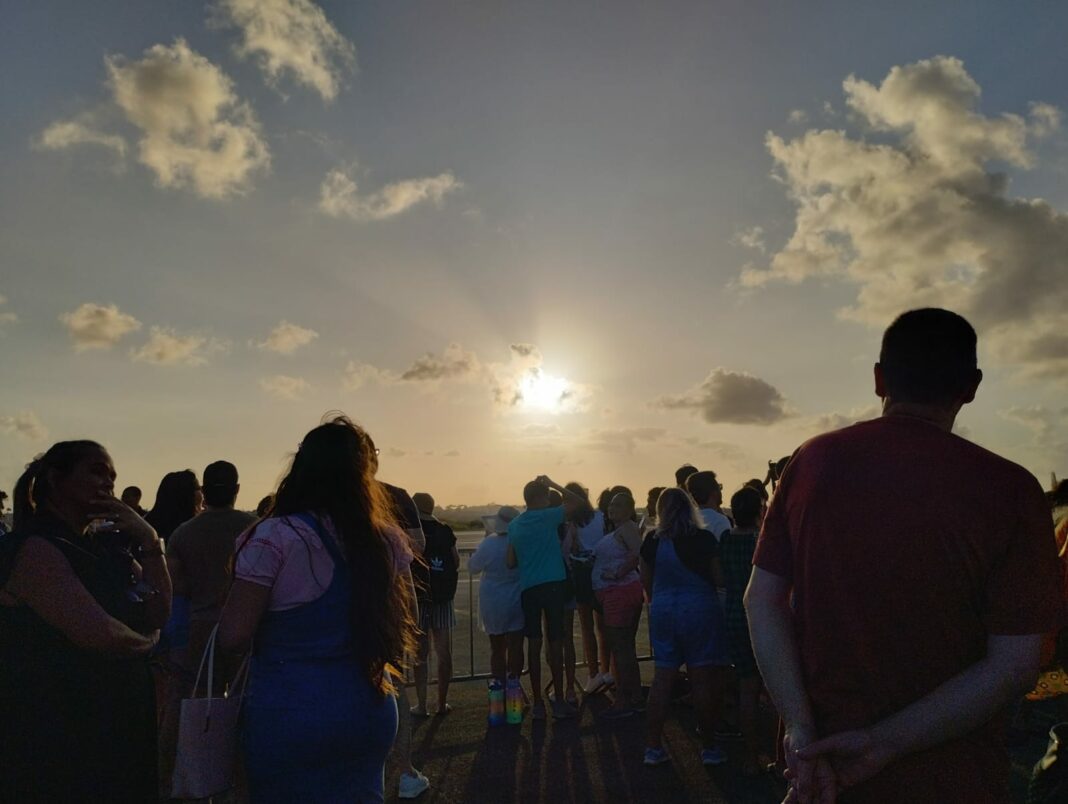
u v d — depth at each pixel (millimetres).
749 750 5793
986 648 1826
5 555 2795
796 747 1866
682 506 6105
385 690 2859
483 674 9195
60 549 2857
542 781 5793
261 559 2758
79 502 3066
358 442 3035
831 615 1902
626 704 7410
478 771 6035
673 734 6875
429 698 8359
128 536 3287
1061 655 3553
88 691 2844
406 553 3105
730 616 5816
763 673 2008
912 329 2045
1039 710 5910
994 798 1815
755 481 6918
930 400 2012
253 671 2834
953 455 1881
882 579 1846
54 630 2812
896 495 1866
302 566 2781
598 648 9320
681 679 7855
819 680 1919
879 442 1951
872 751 1773
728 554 5883
